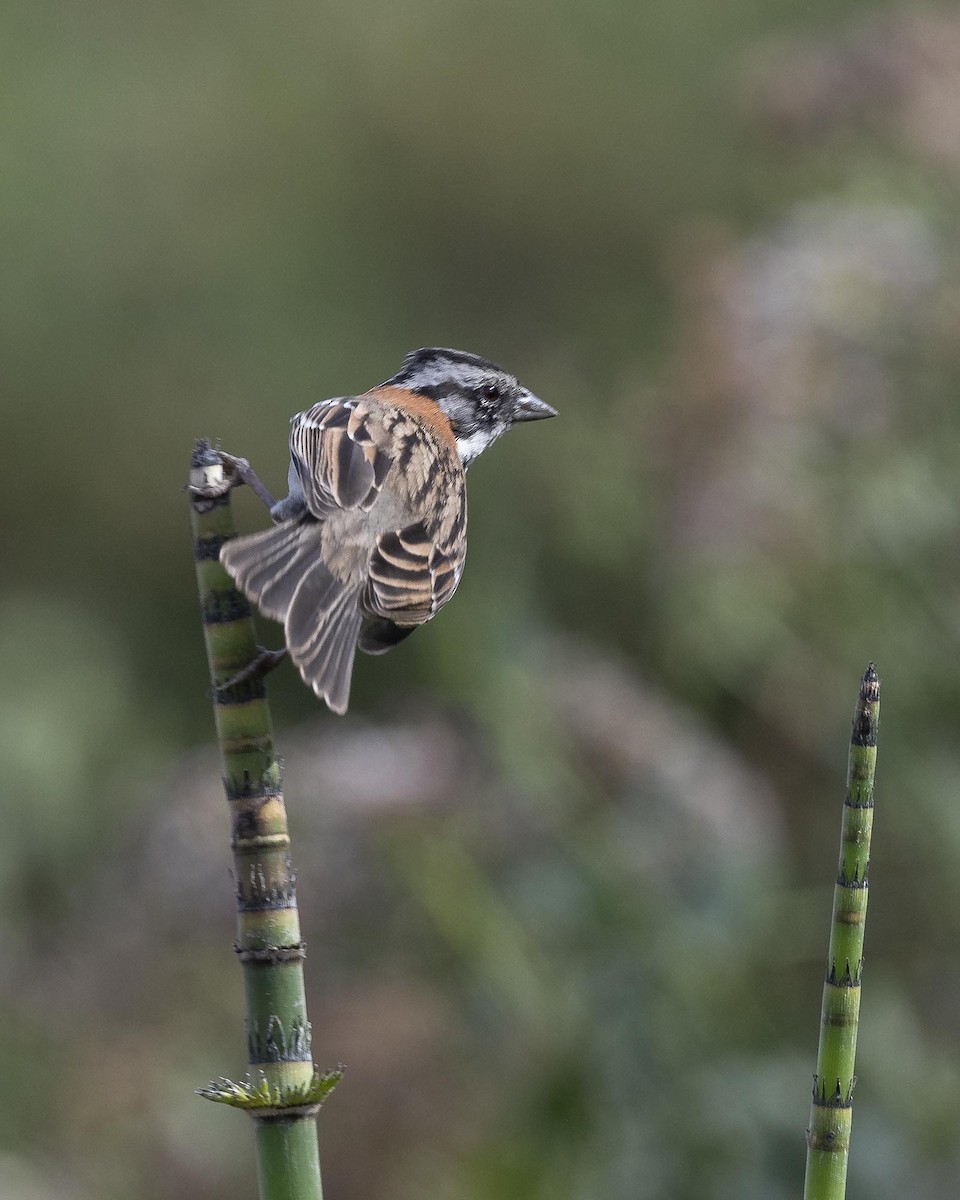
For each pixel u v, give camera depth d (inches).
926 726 422.3
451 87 933.2
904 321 422.9
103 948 421.7
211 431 842.2
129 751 612.4
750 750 459.5
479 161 927.7
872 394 418.6
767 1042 368.5
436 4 951.0
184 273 871.1
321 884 386.9
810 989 414.6
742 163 867.4
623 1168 353.4
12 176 861.8
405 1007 373.4
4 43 888.9
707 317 435.5
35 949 458.3
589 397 649.6
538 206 927.0
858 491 415.2
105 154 890.1
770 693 442.3
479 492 661.9
